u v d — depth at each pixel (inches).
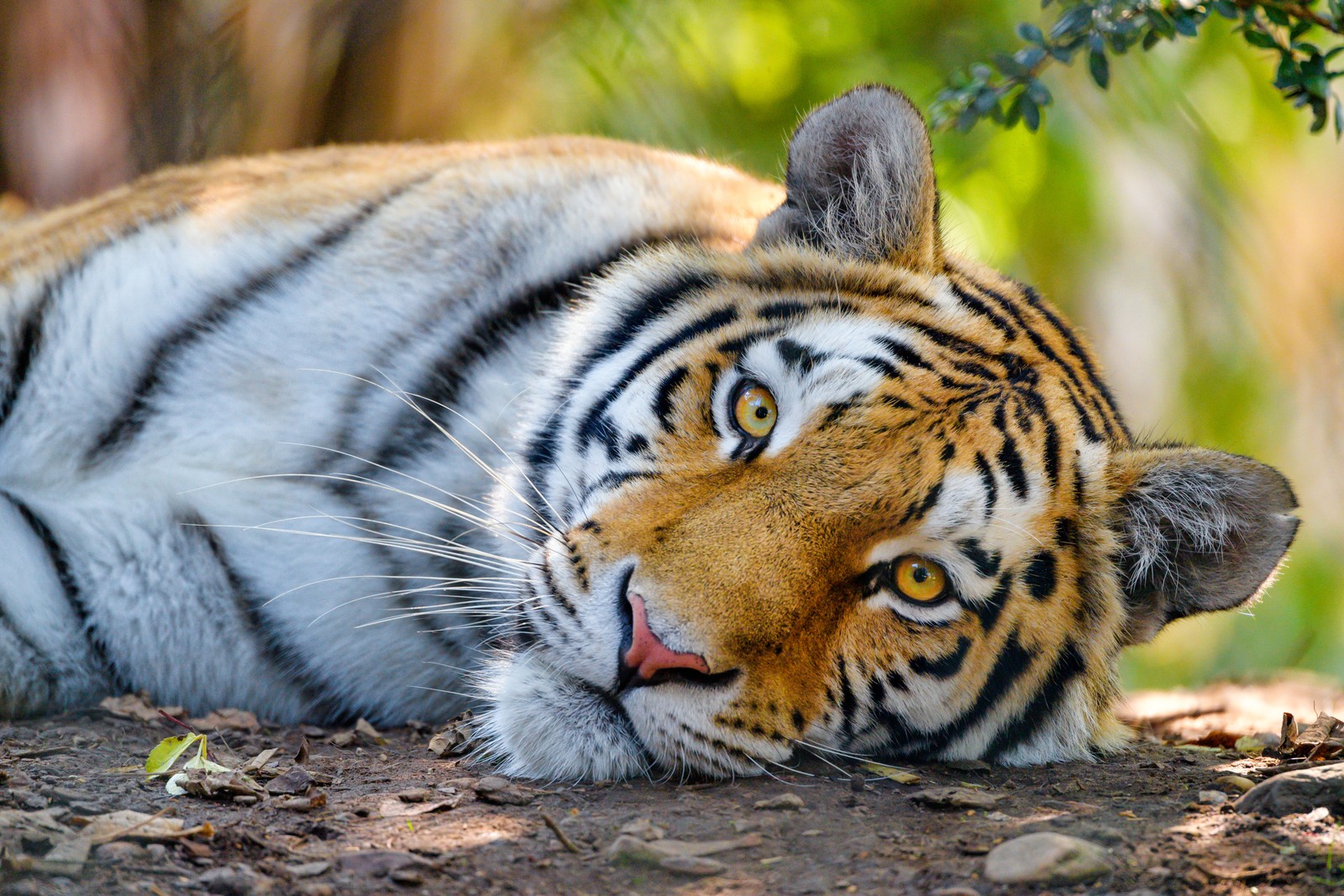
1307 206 636.7
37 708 282.4
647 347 278.4
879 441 246.8
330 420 295.9
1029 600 261.0
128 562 287.9
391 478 295.1
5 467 290.5
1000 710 265.3
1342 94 489.4
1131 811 222.5
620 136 597.0
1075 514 269.3
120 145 536.4
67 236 309.7
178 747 233.8
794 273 284.5
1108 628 280.5
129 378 295.0
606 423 273.4
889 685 251.0
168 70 530.3
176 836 193.8
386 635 298.4
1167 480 275.0
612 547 242.7
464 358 299.9
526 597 254.8
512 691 250.4
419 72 576.1
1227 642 699.4
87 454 294.0
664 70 605.9
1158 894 181.3
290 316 299.1
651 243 311.6
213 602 291.9
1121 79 535.8
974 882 187.9
